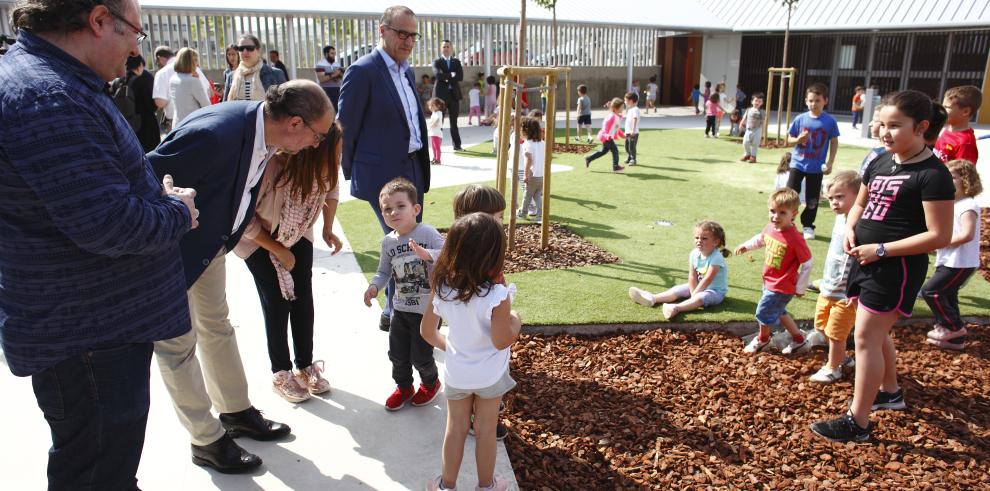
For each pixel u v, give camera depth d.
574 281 5.50
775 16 24.59
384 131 4.45
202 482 2.87
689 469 3.04
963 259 4.20
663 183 10.26
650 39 28.44
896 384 3.56
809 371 4.01
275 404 3.52
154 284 2.09
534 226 7.33
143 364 2.12
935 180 2.95
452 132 13.84
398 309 3.34
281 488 2.85
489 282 2.58
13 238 1.85
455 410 2.70
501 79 5.98
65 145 1.73
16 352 1.93
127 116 7.90
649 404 3.60
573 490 2.88
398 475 2.96
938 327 4.43
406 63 4.58
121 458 2.12
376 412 3.46
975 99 5.20
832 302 4.13
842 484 2.94
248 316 4.70
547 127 6.04
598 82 26.62
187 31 17.78
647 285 5.41
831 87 25.28
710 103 16.52
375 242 6.59
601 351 4.23
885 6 21.75
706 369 4.02
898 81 23.50
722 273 4.84
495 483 2.79
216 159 2.59
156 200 2.03
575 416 3.45
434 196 8.98
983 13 19.23
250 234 3.14
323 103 2.69
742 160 12.73
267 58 18.86
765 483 2.96
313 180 3.06
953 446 3.24
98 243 1.79
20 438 3.16
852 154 13.73
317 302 4.97
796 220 8.03
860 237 3.25
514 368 3.96
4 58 1.82
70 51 1.85
